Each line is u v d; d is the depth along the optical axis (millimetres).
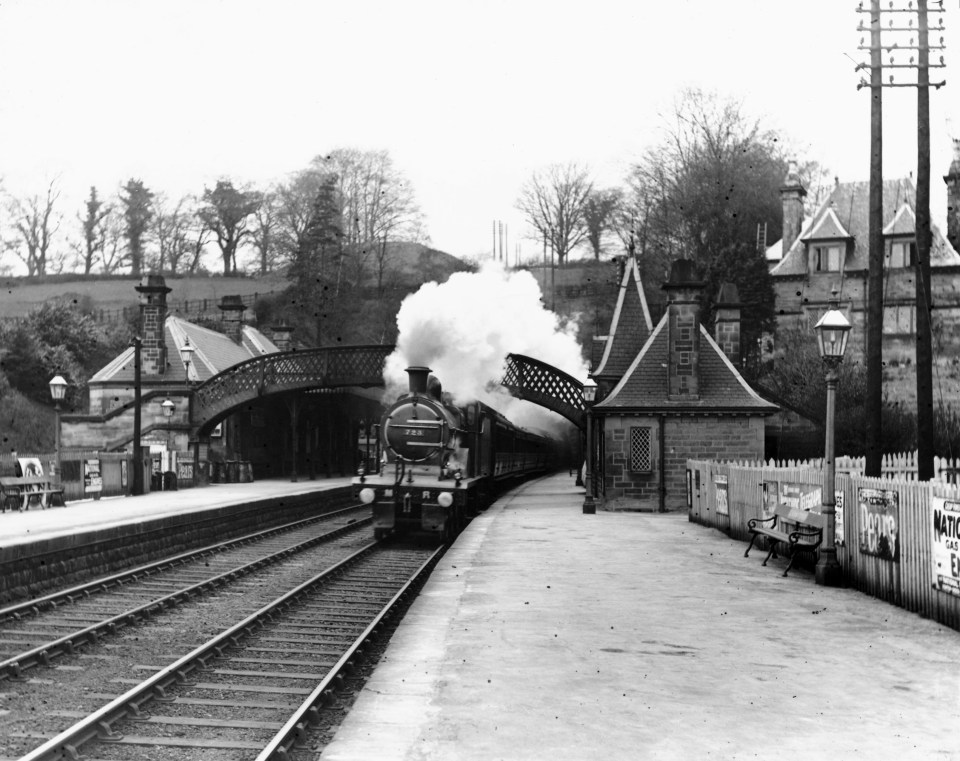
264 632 12805
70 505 28844
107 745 7703
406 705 8008
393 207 88375
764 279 52250
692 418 30641
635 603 13070
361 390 62688
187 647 11734
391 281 86000
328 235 79125
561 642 10516
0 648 11648
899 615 12359
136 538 20781
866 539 14180
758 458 30469
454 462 25234
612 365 34438
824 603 13273
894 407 38812
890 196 55719
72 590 15430
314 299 77625
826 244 54000
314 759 7492
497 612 12266
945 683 8914
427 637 10719
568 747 6953
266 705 8992
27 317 62562
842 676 9164
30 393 56188
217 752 7566
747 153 58406
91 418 43688
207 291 86500
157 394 43375
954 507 11383
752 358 50969
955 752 6914
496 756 6730
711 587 14586
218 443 47500
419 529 26031
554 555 18484
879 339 19188
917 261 19422
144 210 97062
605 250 84000
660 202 59312
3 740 7789
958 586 11258
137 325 67875
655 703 8172
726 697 8391
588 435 33281
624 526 25016
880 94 19641
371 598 15992
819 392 40938
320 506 38062
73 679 10039
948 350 51250
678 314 30922
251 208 95750
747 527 20703
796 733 7367
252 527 29250
